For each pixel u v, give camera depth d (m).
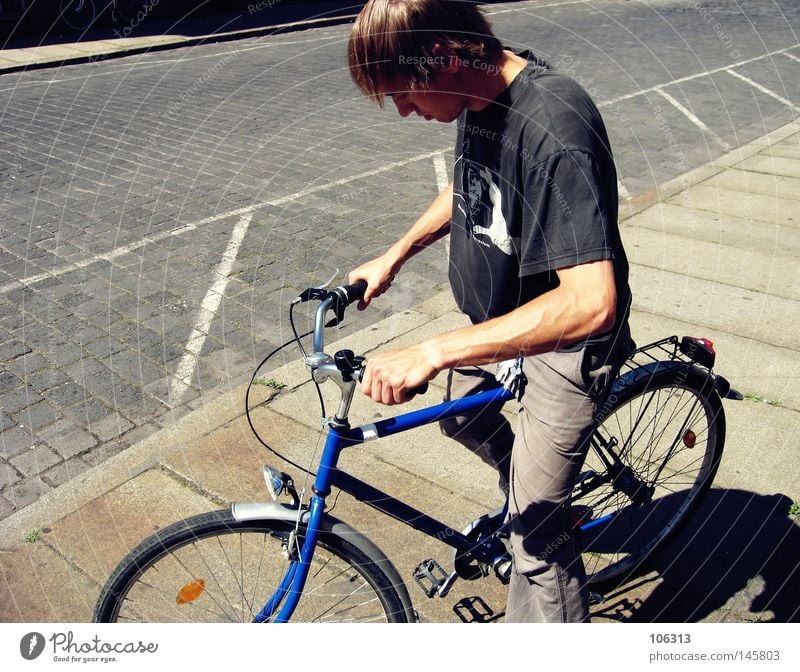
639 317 3.89
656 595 2.36
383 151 6.77
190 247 4.94
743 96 8.68
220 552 2.32
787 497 2.71
